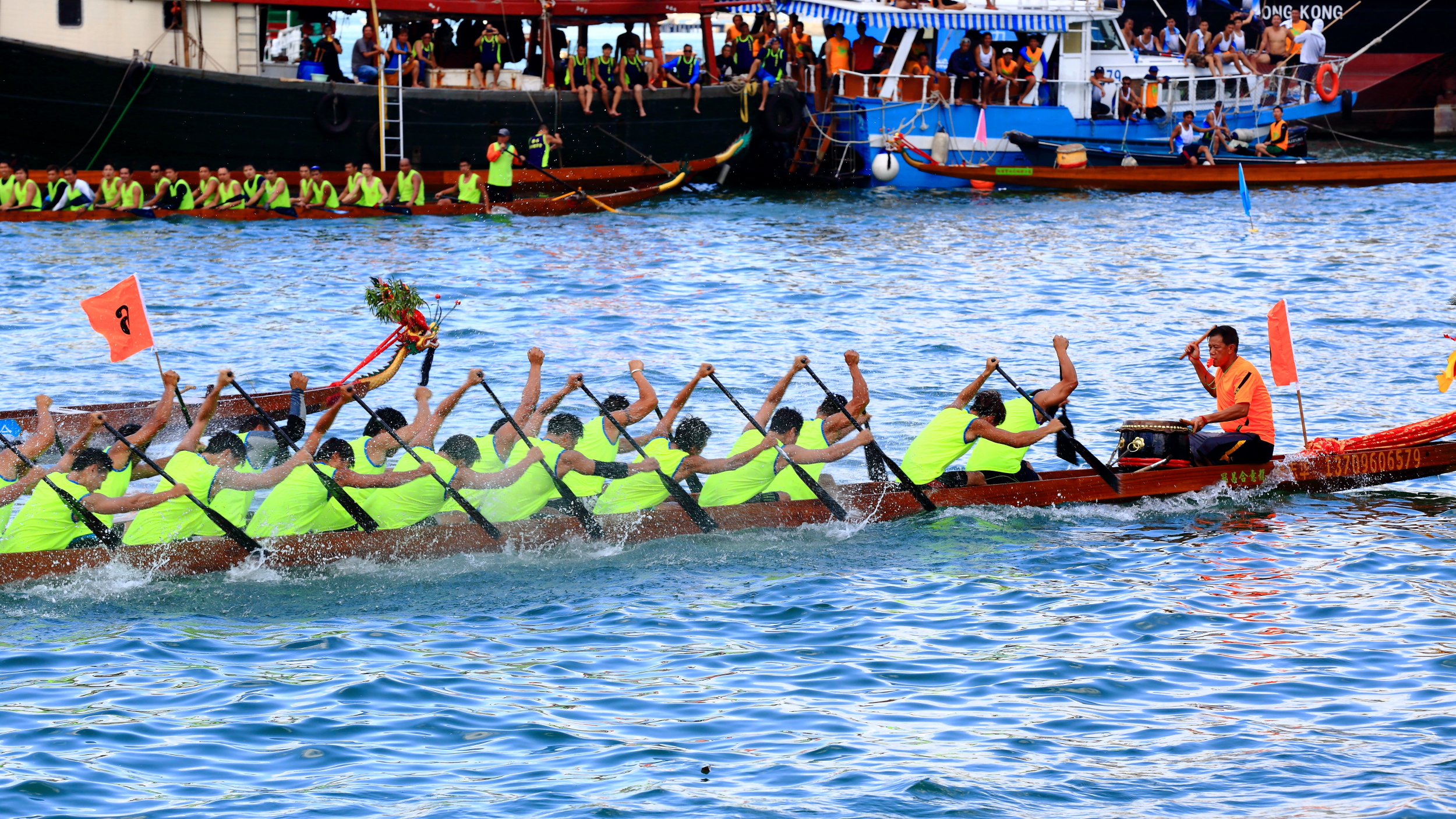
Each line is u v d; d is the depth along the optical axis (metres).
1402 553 39.12
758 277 83.88
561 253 91.62
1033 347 65.69
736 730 28.33
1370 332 68.31
